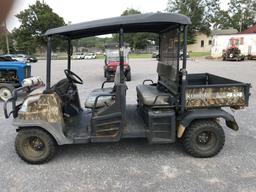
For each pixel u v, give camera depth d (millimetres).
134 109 4793
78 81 4660
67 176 3336
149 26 3990
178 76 3711
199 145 3768
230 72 14547
